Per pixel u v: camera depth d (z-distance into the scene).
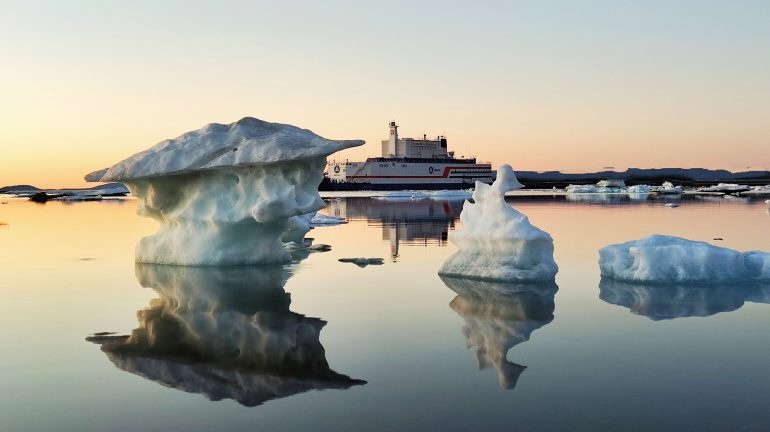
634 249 12.79
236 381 6.63
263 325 9.16
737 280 12.55
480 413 5.61
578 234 22.34
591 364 7.05
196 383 6.59
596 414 5.56
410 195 74.50
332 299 11.06
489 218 13.64
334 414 5.64
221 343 8.20
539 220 29.27
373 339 8.29
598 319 9.32
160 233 16.47
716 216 30.70
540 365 7.04
